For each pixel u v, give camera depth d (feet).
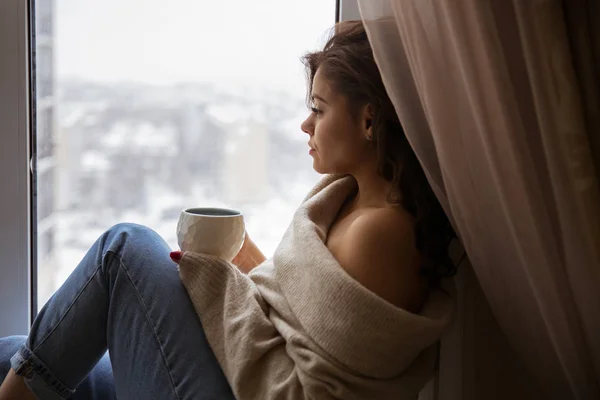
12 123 4.27
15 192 4.34
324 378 2.91
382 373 2.99
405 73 2.88
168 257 3.59
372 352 2.92
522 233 2.72
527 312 3.04
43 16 4.33
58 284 4.64
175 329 3.33
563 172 2.58
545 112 2.54
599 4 2.60
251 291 3.38
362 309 2.87
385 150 3.14
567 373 2.97
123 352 3.40
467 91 2.60
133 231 3.61
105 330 3.56
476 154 2.74
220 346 3.29
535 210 2.66
